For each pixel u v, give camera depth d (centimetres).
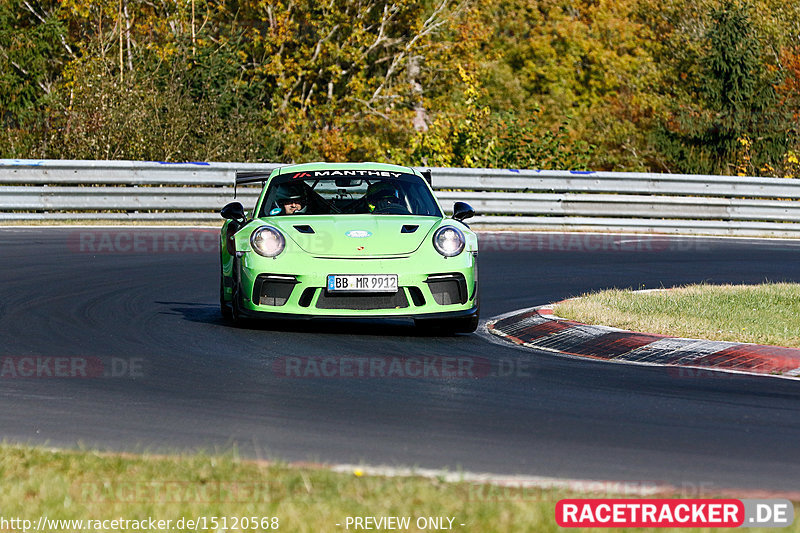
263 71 13300
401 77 14288
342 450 1927
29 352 2902
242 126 8638
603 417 2216
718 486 1716
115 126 7888
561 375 2672
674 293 4044
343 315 3112
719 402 2372
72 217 6481
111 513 1470
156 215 6600
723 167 10850
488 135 9294
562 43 17175
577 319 3338
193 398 2361
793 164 10069
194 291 4184
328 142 13038
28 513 1466
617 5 17512
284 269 3119
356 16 14062
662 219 7356
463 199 6912
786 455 1925
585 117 16112
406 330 3369
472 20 14438
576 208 7081
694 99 14188
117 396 2373
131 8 12862
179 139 8100
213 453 1884
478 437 2034
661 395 2442
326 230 3219
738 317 3438
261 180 3719
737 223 7281
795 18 15700
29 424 2109
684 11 16938
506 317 3572
